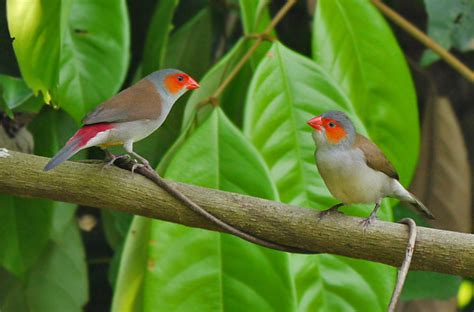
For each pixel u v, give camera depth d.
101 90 10.45
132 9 14.45
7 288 12.17
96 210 14.80
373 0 11.56
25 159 8.74
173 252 9.64
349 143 9.64
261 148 10.23
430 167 13.75
